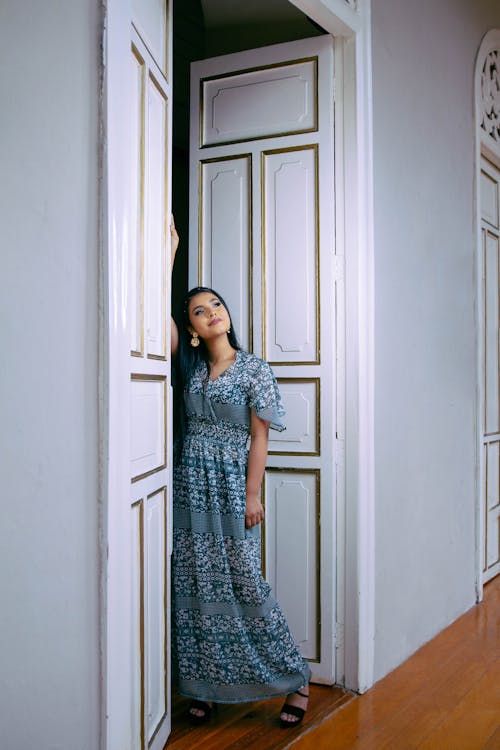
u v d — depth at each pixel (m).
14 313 1.39
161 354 2.18
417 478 3.31
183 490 2.48
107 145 1.57
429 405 3.46
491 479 4.43
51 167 1.46
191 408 2.52
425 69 3.46
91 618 1.55
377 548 2.91
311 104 2.92
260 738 2.37
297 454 2.88
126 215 1.65
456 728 2.44
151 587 2.07
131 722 1.83
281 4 3.29
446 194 3.69
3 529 1.37
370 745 2.32
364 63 2.87
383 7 3.05
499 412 4.54
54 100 1.47
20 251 1.41
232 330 2.58
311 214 2.90
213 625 2.42
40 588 1.44
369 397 2.85
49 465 1.46
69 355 1.50
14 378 1.39
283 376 2.93
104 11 1.57
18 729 1.40
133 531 1.86
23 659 1.41
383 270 3.02
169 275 2.26
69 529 1.50
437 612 3.49
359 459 2.79
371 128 2.90
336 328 2.87
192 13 3.78
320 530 2.83
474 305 4.04
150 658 2.06
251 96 3.02
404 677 2.92
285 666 2.44
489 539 4.38
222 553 2.42
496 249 4.56
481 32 4.18
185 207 4.46
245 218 3.02
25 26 1.42
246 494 2.46
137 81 1.91
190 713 2.49
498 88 4.49
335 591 2.82
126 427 1.65
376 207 2.96
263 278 2.97
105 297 1.57
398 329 3.15
